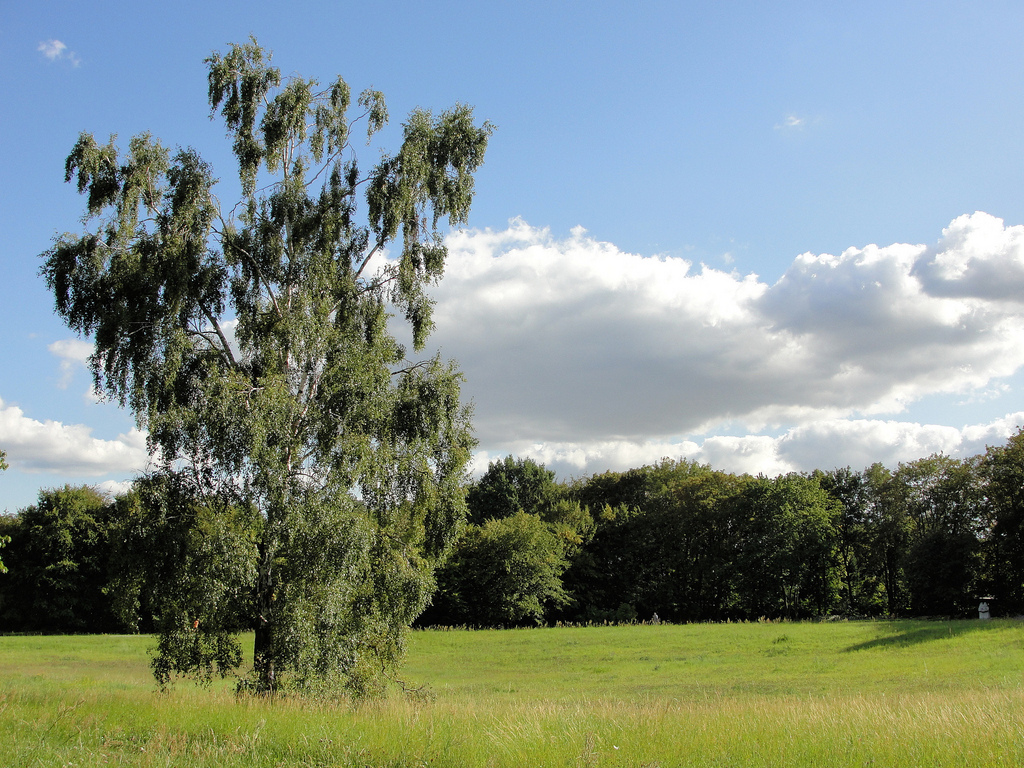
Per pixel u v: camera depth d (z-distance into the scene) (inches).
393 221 850.1
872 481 2741.1
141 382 705.0
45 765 336.8
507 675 1333.7
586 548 2928.2
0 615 2475.4
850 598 2687.0
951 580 2229.3
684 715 477.1
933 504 2544.3
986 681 916.0
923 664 1122.7
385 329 860.0
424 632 2144.4
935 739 365.4
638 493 3265.3
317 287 794.8
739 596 2731.3
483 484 3597.4
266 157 823.7
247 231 803.4
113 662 1487.5
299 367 762.8
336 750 374.0
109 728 424.2
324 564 676.7
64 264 721.0
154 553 693.9
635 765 334.0
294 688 665.0
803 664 1259.8
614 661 1483.8
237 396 682.8
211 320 801.6
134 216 753.6
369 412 747.4
